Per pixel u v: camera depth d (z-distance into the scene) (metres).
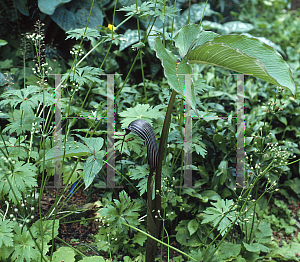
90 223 2.10
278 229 2.35
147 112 1.73
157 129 1.94
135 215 1.80
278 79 1.32
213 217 1.66
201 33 1.56
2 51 3.28
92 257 1.58
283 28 5.47
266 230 2.12
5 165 1.47
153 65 3.45
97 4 3.56
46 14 3.36
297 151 2.65
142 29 3.96
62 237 1.97
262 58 1.40
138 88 3.21
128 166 2.12
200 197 2.03
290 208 2.58
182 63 1.33
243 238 2.06
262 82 3.49
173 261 1.88
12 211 1.75
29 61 3.08
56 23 3.39
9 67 3.00
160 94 2.83
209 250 1.77
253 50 1.43
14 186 1.39
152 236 1.59
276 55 1.37
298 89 2.90
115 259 1.85
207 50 1.37
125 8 1.65
